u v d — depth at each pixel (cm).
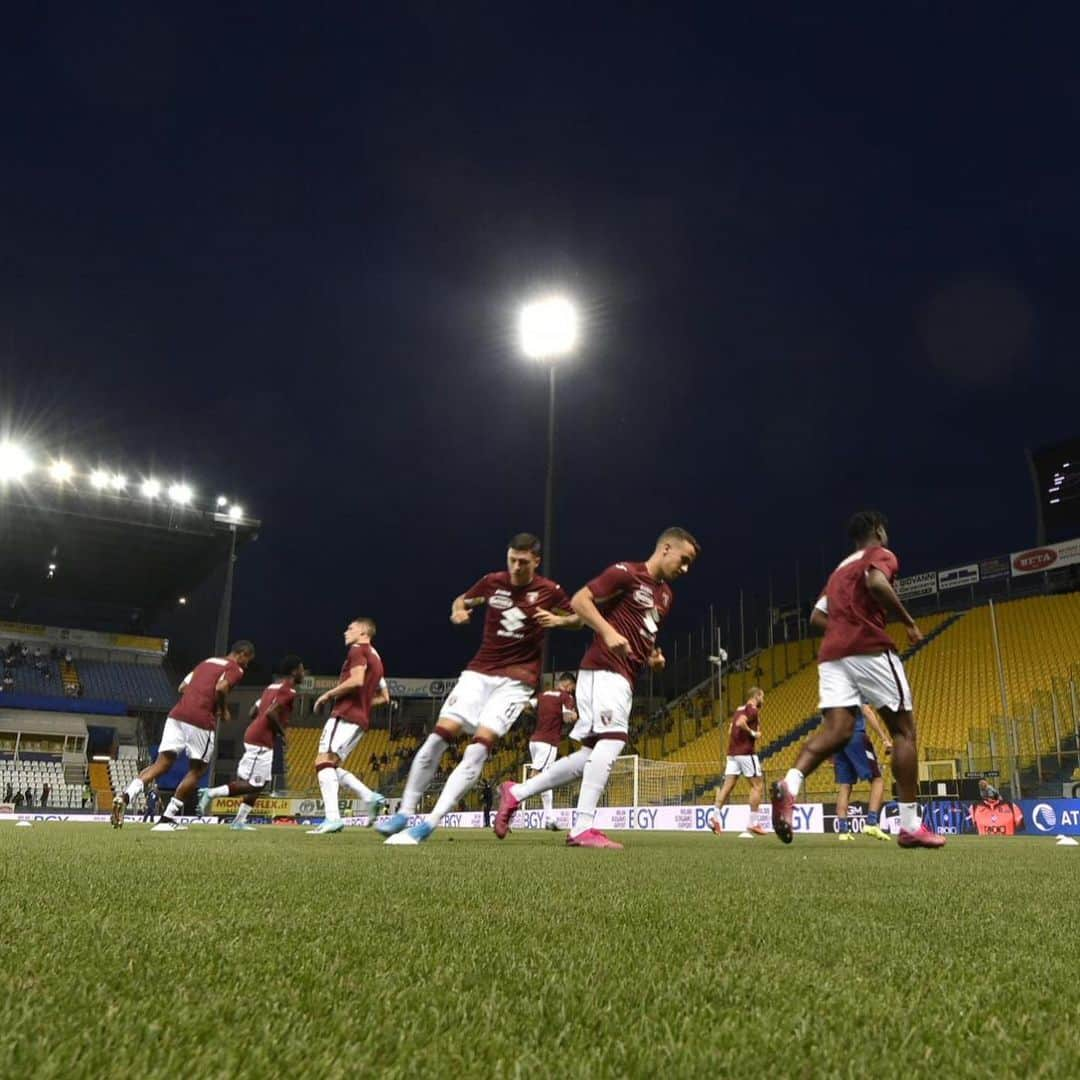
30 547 4212
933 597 4162
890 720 646
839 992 134
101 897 225
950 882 326
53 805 3531
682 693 4762
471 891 261
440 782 3625
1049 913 233
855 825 1338
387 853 457
